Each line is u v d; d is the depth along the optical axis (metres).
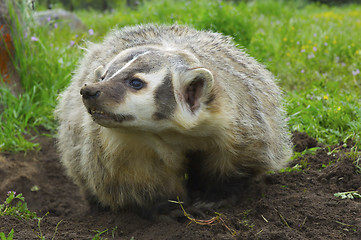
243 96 1.14
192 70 1.07
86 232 1.17
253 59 1.28
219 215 1.14
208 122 1.08
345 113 1.45
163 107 1.06
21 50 1.61
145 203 1.17
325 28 2.47
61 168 1.49
